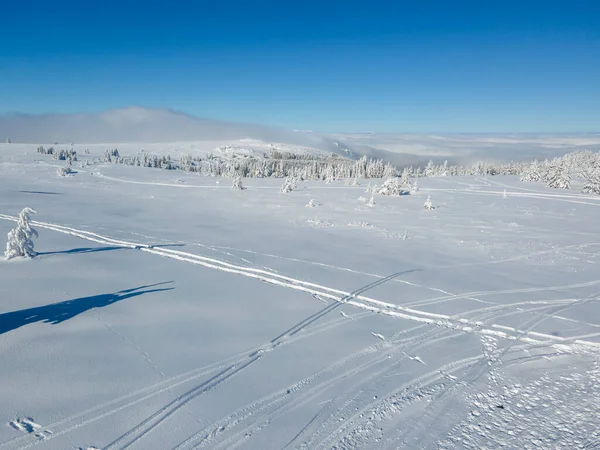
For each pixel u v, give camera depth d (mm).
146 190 53219
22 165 83500
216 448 5516
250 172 103125
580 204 45000
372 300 12375
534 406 7113
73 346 8094
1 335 8273
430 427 6379
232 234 22766
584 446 6008
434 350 9164
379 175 101688
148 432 5727
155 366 7613
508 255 20562
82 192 46219
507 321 11094
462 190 59125
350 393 7184
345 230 26297
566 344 9742
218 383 7195
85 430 5652
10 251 14086
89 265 14164
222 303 11344
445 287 14109
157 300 11148
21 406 6062
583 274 16984
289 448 5660
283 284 13500
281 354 8500
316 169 101750
